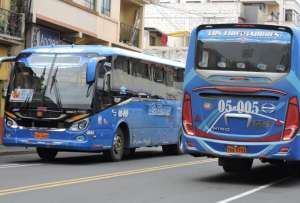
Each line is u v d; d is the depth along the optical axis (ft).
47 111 62.28
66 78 62.95
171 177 52.47
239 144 47.32
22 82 63.98
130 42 143.84
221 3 255.29
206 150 48.26
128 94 69.87
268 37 47.70
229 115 47.62
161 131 79.77
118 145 68.23
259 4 272.51
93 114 62.28
